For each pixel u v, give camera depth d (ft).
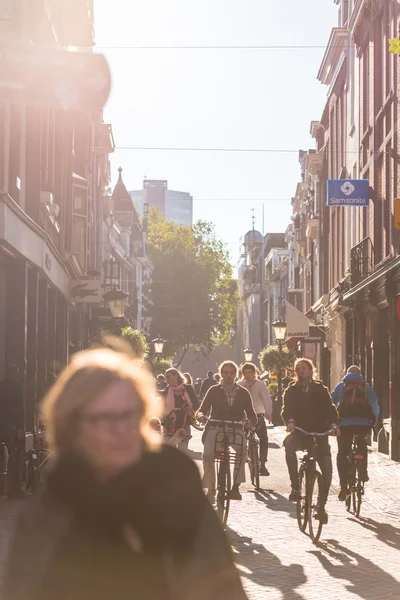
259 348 557.74
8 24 79.82
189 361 613.11
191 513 11.36
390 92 112.06
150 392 11.67
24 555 10.90
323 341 177.99
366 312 128.47
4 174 83.15
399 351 101.55
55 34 110.32
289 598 35.14
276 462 96.99
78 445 11.43
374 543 48.24
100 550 11.08
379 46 123.65
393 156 110.22
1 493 68.90
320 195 203.00
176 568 11.23
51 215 111.65
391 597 35.42
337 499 67.51
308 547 46.96
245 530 52.39
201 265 392.88
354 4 143.43
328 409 51.16
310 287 229.66
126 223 385.91
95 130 209.67
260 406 75.82
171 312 390.63
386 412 115.96
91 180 196.65
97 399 11.28
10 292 89.71
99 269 238.48
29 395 95.81
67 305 138.41
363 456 58.80
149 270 428.56
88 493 11.23
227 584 11.09
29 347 96.58
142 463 11.51
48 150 117.39
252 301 563.48
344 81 163.84
